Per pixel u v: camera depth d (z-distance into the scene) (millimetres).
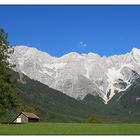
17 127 84688
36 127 86312
